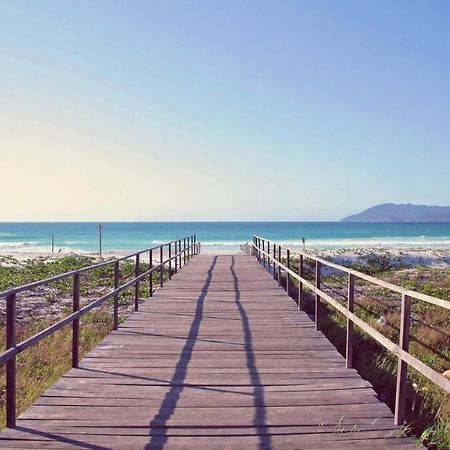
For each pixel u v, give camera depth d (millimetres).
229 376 6395
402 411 4906
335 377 6367
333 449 4348
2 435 4594
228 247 66438
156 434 4637
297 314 10688
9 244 76125
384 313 13828
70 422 4898
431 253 38469
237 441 4504
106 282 19906
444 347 10625
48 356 9164
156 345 8000
